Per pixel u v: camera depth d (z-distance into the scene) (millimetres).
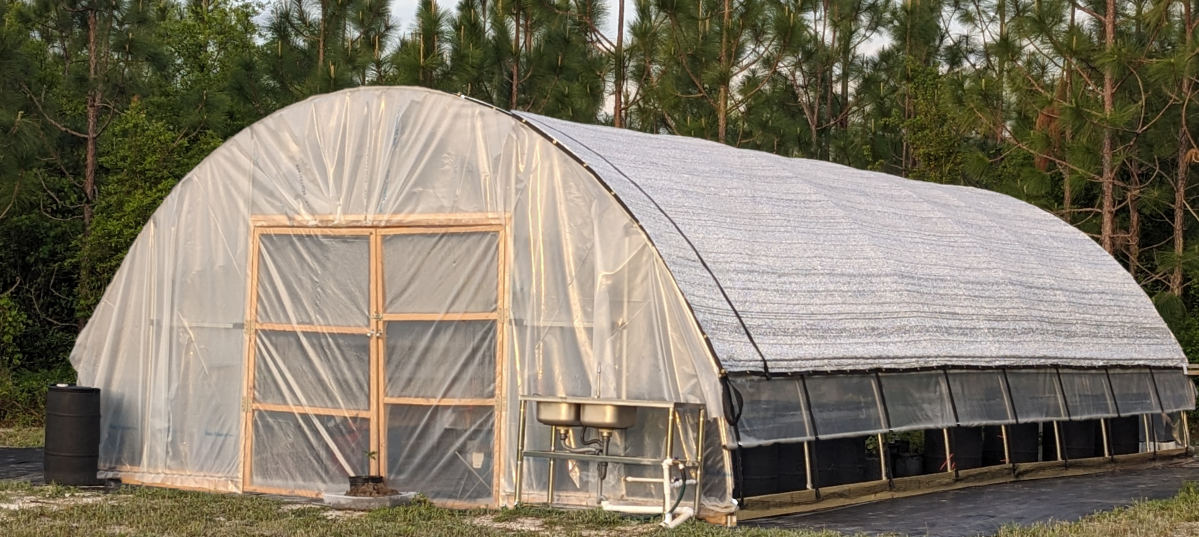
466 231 12211
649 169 12922
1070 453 15930
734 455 10742
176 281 13555
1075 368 15453
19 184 22078
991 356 14031
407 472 12250
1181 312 21672
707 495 10805
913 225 15555
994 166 29438
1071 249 18344
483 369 12023
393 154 12625
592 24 31516
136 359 13672
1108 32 22391
